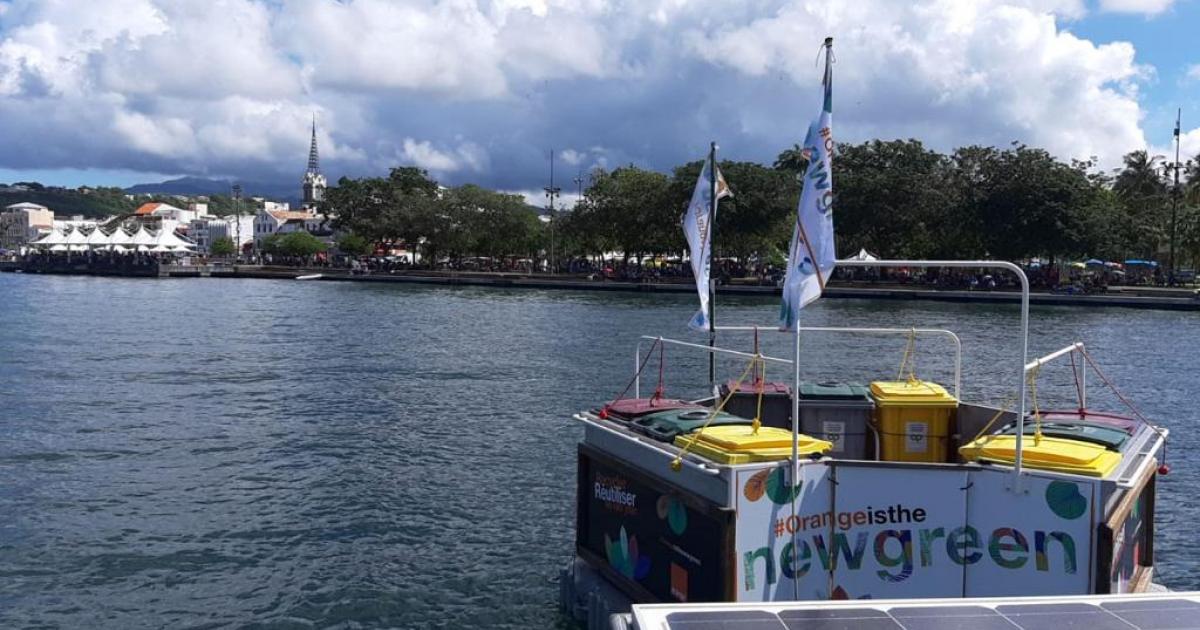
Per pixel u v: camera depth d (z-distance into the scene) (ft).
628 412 35.91
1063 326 211.41
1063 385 120.88
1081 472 27.50
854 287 321.52
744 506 28.32
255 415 92.02
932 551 28.99
